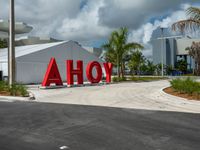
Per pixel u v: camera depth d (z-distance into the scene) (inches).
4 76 1376.7
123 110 496.7
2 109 517.7
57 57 1619.1
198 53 2202.3
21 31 1395.2
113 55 1606.8
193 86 689.6
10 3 816.3
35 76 1476.4
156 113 458.6
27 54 1429.6
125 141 284.0
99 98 705.6
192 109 501.7
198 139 290.5
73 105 578.2
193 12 696.4
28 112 480.1
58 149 259.3
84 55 1809.8
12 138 302.5
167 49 3294.8
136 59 2193.7
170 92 727.7
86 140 290.2
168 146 265.3
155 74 3262.8
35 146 270.2
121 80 1567.4
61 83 1088.8
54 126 362.0
